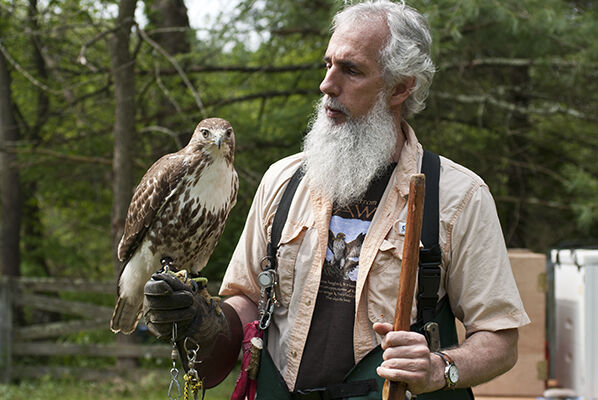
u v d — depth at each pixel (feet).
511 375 11.85
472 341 6.45
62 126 30.83
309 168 7.07
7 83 29.48
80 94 30.19
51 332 28.50
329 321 6.73
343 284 6.77
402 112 7.27
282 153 28.37
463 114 29.45
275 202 7.35
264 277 7.02
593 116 29.35
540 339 11.88
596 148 31.83
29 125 30.68
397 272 6.61
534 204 30.81
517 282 11.89
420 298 6.48
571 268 11.84
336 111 6.97
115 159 24.26
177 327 6.45
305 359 6.75
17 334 28.27
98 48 29.32
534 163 31.12
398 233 6.67
